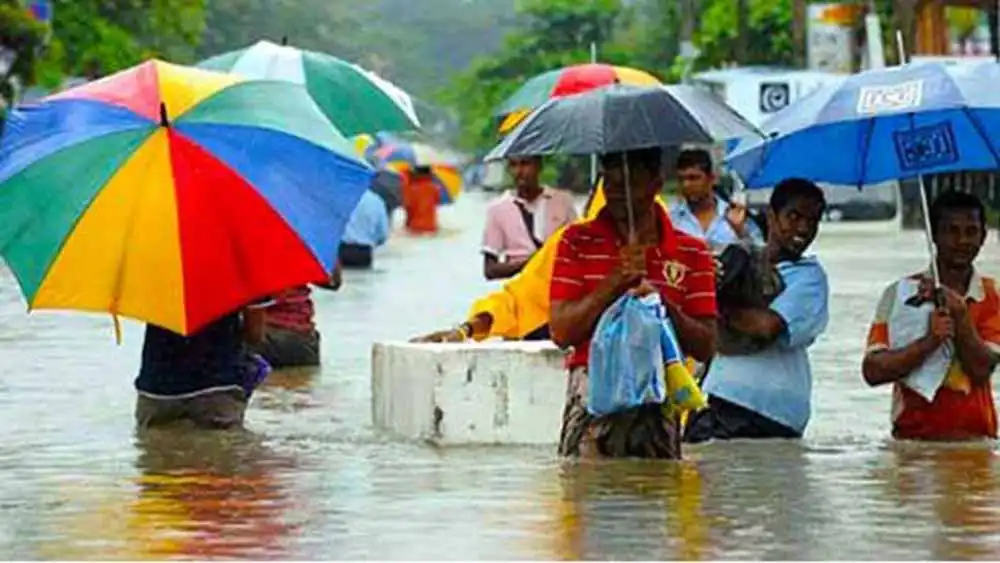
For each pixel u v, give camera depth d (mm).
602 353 21141
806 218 24078
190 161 24641
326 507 20484
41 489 21859
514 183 30469
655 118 20625
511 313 27078
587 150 20547
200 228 24516
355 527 19359
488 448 24734
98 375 34094
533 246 30094
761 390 24625
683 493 20938
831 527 19281
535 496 20906
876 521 19609
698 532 19000
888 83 23469
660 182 20953
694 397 21453
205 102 25016
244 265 24594
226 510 20359
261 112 25109
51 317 46156
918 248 79250
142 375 26938
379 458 23969
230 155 24719
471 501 20719
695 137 20672
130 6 117250
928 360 24719
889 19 108500
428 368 25281
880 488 21500
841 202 105688
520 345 25484
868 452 24047
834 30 110250
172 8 119688
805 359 24906
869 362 24875
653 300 21016
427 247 90062
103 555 18172
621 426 22078
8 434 26500
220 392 26875
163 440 25891
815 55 110500
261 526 19453
